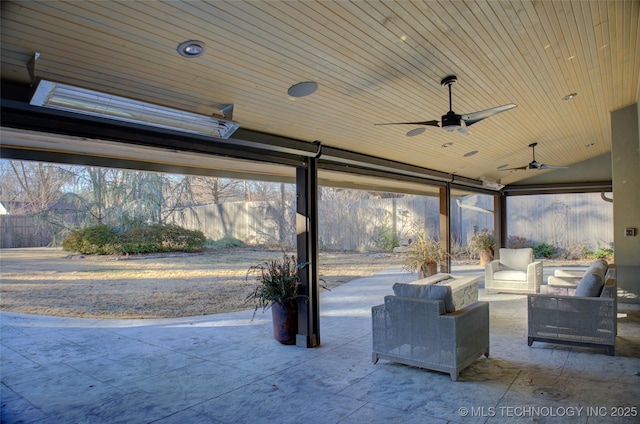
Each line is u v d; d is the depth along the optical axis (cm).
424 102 450
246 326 591
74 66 260
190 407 330
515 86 467
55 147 393
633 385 353
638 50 443
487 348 429
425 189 1075
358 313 652
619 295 689
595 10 341
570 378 371
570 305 448
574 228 1287
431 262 851
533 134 709
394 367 409
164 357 459
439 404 323
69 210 1406
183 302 761
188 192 1670
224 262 1259
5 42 226
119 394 360
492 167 887
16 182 1474
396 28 300
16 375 410
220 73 307
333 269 1175
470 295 483
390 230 1541
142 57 268
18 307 726
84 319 646
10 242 1524
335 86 369
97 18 226
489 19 319
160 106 292
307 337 481
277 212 1680
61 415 323
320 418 305
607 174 1023
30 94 246
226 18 249
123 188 1402
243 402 337
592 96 585
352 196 2019
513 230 1371
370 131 500
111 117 281
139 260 1302
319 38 291
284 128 430
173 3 227
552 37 373
